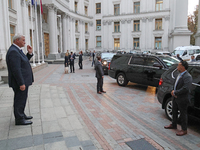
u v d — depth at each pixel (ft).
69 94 27.30
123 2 128.88
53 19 84.94
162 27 118.73
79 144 11.40
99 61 27.78
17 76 12.12
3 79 34.55
